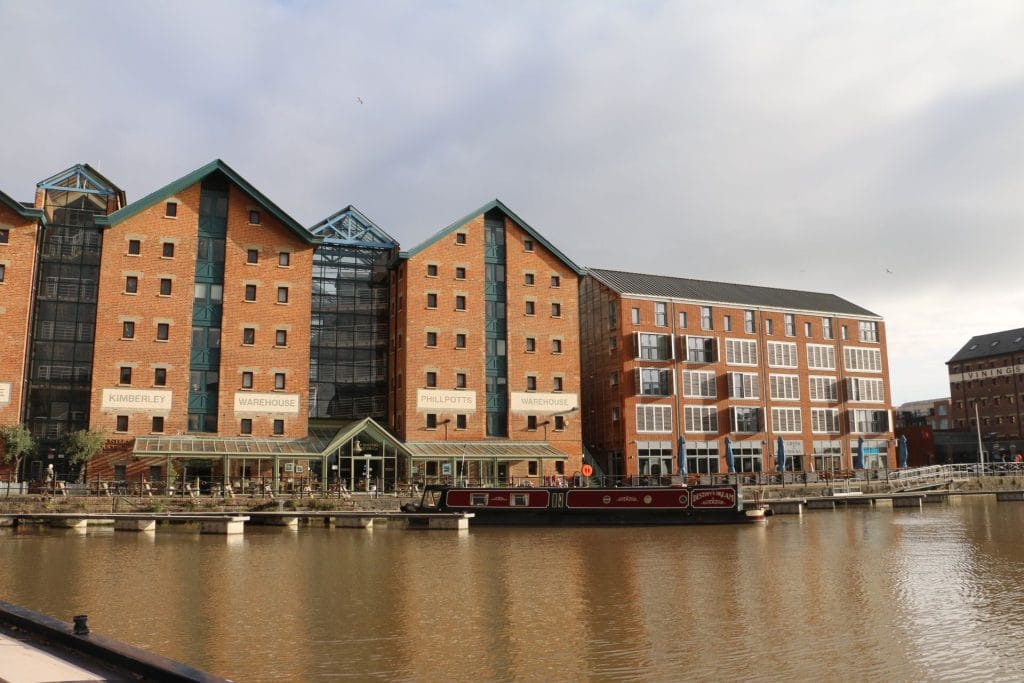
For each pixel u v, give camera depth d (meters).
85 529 39.44
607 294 69.81
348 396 60.56
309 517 44.06
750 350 72.25
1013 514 49.78
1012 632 16.91
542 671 14.14
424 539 36.38
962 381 119.44
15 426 47.47
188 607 19.62
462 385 59.00
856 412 76.56
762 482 64.06
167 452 47.81
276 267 55.69
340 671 14.11
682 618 18.39
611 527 42.19
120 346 51.12
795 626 17.53
